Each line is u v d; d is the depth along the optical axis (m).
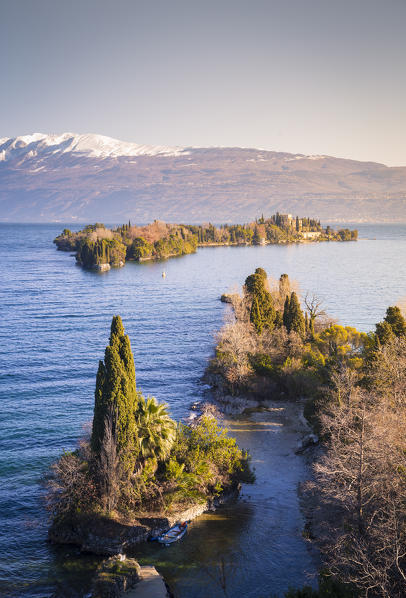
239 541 44.91
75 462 48.06
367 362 66.56
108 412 47.09
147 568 41.09
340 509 45.50
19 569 41.50
